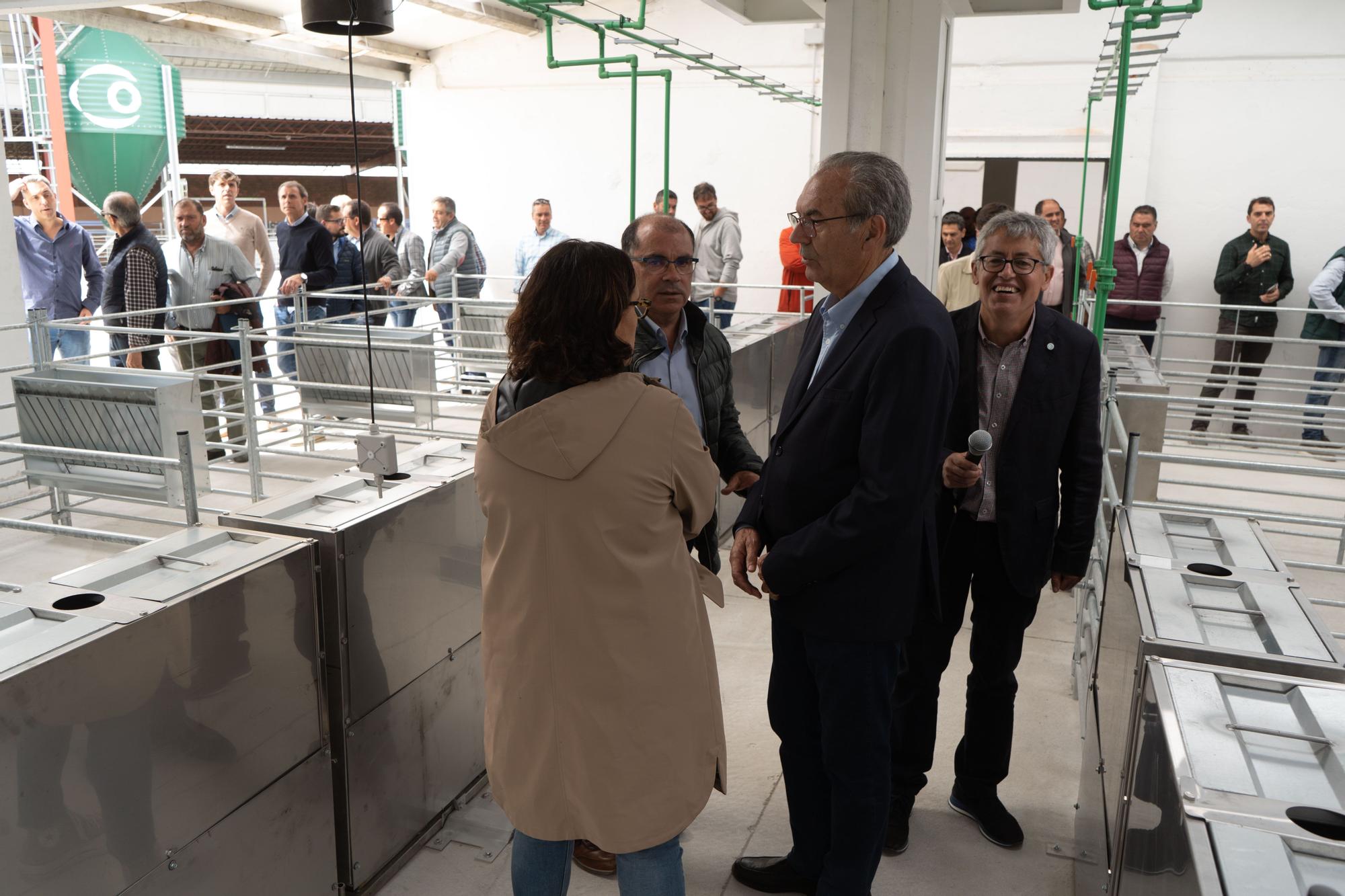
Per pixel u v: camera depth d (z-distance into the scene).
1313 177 8.04
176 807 1.70
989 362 2.33
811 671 2.09
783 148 9.97
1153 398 3.82
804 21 5.71
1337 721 1.21
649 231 2.27
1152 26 3.16
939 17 4.23
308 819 2.04
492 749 1.73
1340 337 7.22
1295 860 0.97
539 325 1.58
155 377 4.03
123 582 1.78
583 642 1.62
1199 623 1.54
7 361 5.40
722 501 4.61
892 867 2.38
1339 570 3.23
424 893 2.26
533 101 10.71
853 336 1.86
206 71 12.20
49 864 1.47
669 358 2.38
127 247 6.00
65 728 1.48
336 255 7.55
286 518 2.10
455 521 2.47
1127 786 1.52
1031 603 2.36
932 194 4.48
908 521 1.79
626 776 1.64
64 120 9.25
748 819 2.59
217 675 1.76
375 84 12.63
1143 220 7.55
